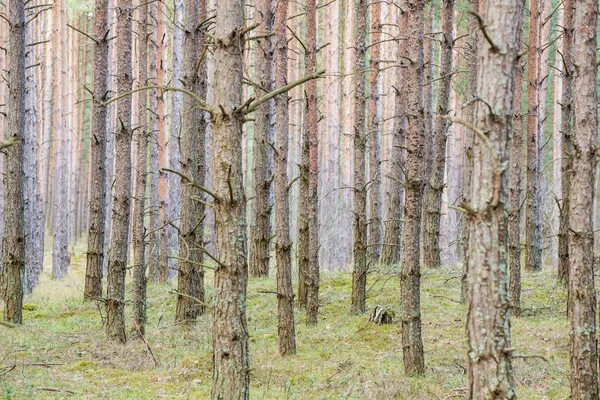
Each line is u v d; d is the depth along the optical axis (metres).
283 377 9.66
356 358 10.69
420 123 9.55
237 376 6.48
